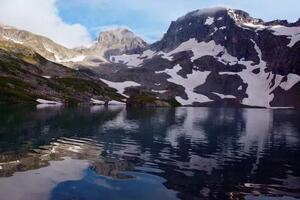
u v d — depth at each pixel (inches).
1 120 4020.7
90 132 3277.6
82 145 2496.3
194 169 1841.8
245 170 1863.9
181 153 2325.3
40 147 2336.4
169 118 5595.5
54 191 1387.8
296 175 1775.3
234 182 1611.7
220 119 5885.8
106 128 3678.6
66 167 1766.7
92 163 1893.5
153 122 4677.7
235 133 3663.9
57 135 2972.4
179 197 1379.2
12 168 1708.9
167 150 2425.0
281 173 1814.7
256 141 3070.9
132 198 1347.2
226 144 2827.3
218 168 1891.0
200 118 5935.0
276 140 3161.9
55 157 2015.3
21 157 1978.3
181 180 1614.2
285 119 6314.0
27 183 1469.0
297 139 3260.3
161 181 1583.4
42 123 3870.6
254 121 5634.8
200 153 2354.8
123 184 1514.5
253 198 1400.1
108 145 2544.3
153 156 2177.7
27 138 2736.2
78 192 1386.6
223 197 1398.9
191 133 3523.6
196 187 1514.5
